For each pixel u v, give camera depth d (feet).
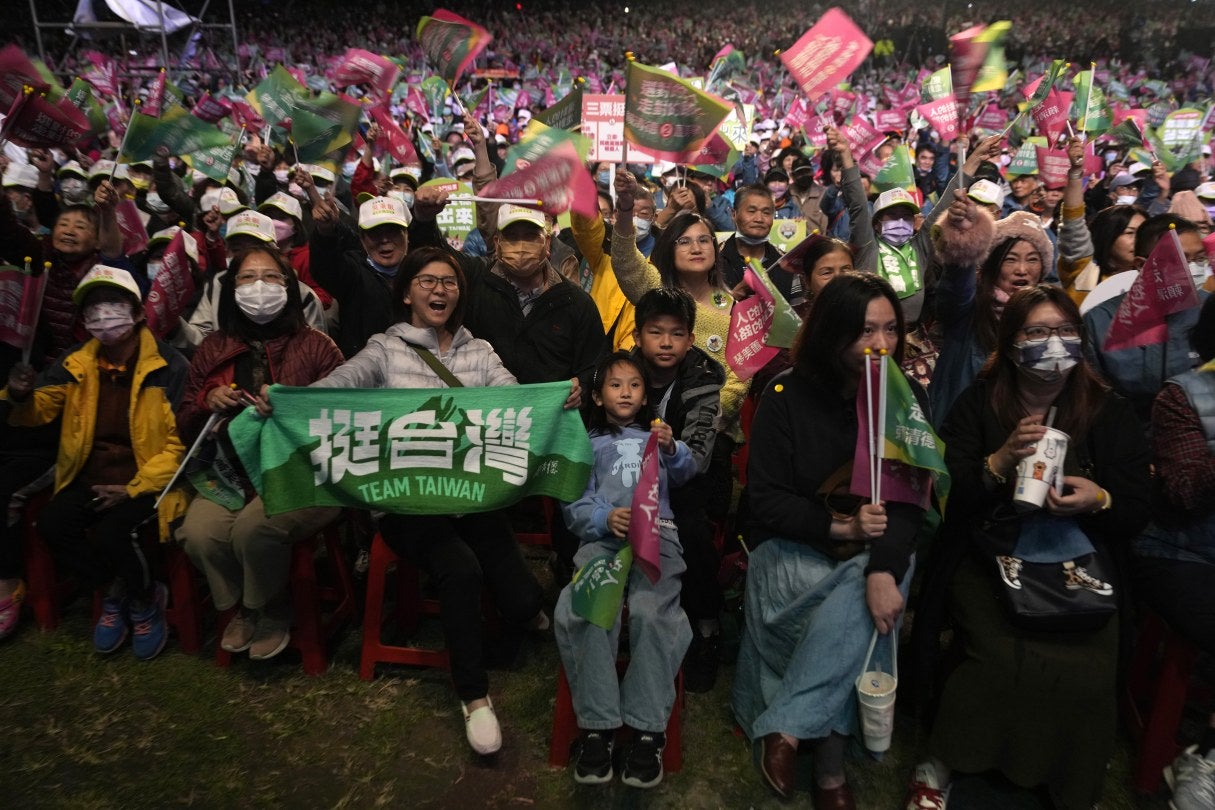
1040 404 8.77
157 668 10.53
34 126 13.14
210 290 13.84
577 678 8.58
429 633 11.29
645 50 104.53
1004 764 8.29
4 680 10.26
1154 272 9.32
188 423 10.20
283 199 15.74
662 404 10.43
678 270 12.90
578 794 8.62
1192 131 24.18
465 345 10.50
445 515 9.52
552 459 9.41
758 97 46.03
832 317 8.58
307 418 9.10
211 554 9.97
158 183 16.62
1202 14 99.81
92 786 8.60
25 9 72.54
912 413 8.15
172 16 48.91
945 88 21.01
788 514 8.73
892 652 8.35
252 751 9.11
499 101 42.91
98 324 10.43
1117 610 8.39
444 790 8.64
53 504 10.64
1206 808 8.17
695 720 9.75
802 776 8.91
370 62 16.65
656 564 8.41
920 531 9.55
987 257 11.14
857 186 13.26
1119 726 9.70
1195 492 8.36
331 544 11.24
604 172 25.04
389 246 12.51
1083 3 102.63
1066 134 22.77
